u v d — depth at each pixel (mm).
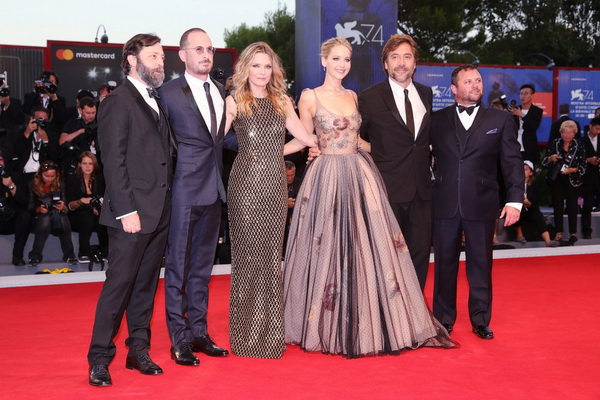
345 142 4375
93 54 9328
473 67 4562
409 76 4488
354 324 4125
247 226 4137
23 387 3535
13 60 9406
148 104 3719
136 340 3875
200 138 3994
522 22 25000
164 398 3365
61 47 9203
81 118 7988
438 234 4652
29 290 6211
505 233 9359
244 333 4141
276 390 3480
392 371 3811
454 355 4129
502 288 6176
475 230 4562
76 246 8102
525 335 4582
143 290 3875
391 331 4160
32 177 7664
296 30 10719
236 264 4199
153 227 3678
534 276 6785
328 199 4320
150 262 3846
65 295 5984
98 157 7602
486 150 4539
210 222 4145
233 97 4172
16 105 8375
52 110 8234
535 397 3371
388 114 4473
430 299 5824
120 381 3645
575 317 5082
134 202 3615
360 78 10078
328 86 4449
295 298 4383
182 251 4043
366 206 4312
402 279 4293
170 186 3818
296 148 4508
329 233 4273
